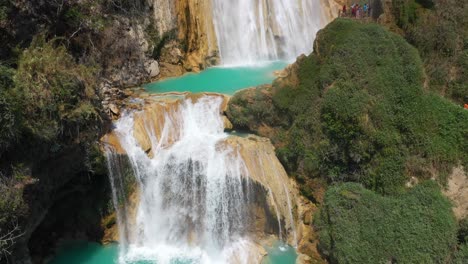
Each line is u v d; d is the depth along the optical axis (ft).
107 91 80.12
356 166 75.82
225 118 83.25
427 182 72.64
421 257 65.92
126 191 74.74
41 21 71.97
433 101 77.87
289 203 75.31
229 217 74.69
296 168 78.13
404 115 76.28
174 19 97.25
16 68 64.34
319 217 73.15
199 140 78.59
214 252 73.67
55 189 70.54
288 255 72.43
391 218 69.05
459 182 73.87
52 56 65.92
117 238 76.07
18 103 56.39
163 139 77.61
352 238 68.13
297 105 80.23
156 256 73.36
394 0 98.58
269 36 109.81
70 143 67.36
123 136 74.54
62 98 64.54
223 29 104.17
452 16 96.07
